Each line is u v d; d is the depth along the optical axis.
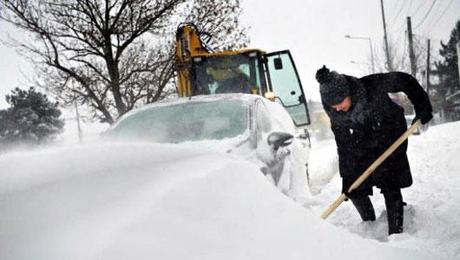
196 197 1.16
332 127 3.33
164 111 4.10
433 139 7.90
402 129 3.22
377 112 3.16
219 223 1.11
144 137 3.71
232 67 7.29
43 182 1.11
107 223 0.99
